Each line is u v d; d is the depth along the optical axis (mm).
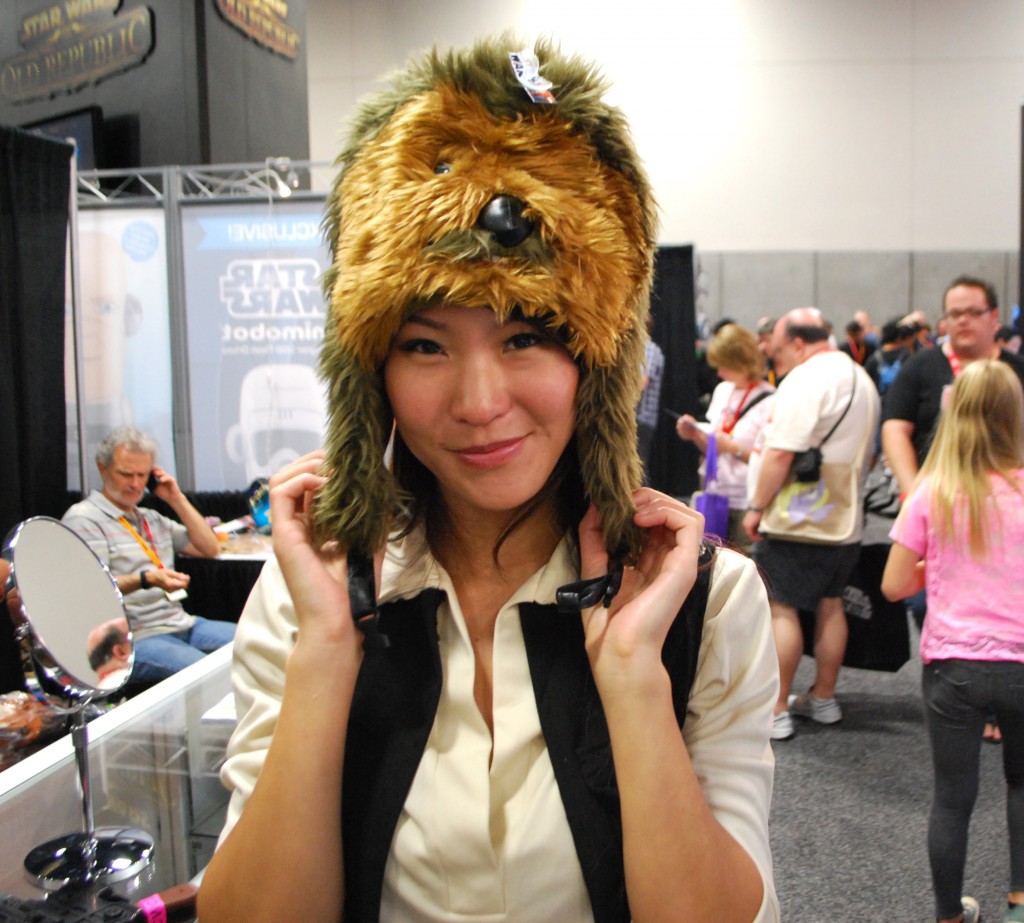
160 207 3367
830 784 2521
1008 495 1778
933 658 1828
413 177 625
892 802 2420
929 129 8422
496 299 597
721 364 3467
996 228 8500
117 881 906
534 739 684
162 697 1307
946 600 1828
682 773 634
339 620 671
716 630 717
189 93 3703
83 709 980
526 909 649
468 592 754
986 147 8406
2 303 2707
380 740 688
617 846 652
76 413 3123
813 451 2664
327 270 714
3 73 4309
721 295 8758
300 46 4617
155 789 1083
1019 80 8305
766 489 2738
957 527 1806
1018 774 1803
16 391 2791
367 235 637
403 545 750
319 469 730
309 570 684
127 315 3424
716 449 3277
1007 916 1780
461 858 650
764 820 704
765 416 3293
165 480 2814
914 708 3062
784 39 8375
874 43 8352
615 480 699
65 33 4027
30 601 969
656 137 8617
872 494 6156
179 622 2611
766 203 8625
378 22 8289
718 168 8602
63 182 2949
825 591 2801
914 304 8602
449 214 601
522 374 642
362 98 706
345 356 684
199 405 3436
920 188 8516
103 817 1025
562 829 654
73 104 4066
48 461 2938
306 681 660
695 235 8734
